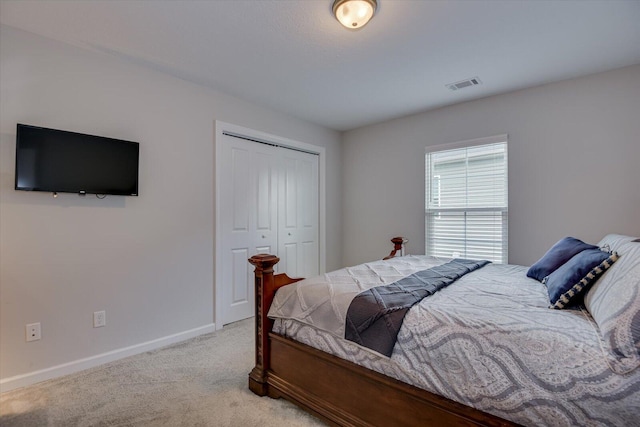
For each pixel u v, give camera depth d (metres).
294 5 1.81
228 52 2.33
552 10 1.85
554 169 2.86
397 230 3.93
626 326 1.00
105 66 2.36
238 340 2.76
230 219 3.19
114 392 1.94
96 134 2.31
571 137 2.78
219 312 3.05
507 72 2.66
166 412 1.74
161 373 2.17
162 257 2.66
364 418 1.45
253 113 3.37
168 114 2.71
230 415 1.72
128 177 2.40
